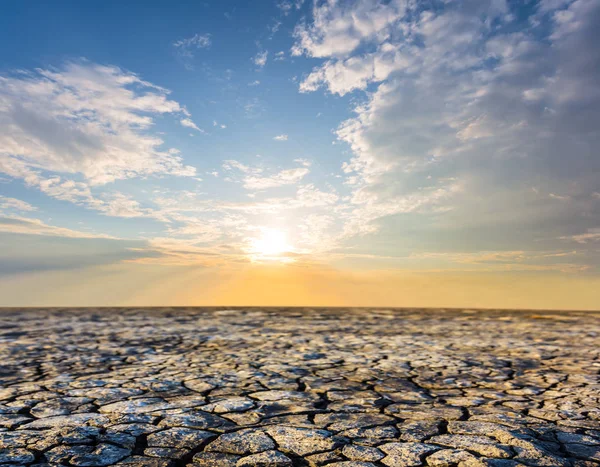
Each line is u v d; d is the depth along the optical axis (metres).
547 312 8.53
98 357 3.06
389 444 1.39
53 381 2.30
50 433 1.48
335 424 1.59
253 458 1.27
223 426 1.57
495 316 7.68
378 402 1.91
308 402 1.90
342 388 2.17
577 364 2.87
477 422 1.62
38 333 4.59
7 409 1.77
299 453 1.31
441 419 1.66
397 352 3.35
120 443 1.39
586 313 8.33
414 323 6.19
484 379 2.40
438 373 2.56
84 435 1.46
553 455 1.30
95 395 2.00
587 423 1.61
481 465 1.22
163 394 2.03
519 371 2.63
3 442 1.39
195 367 2.71
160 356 3.12
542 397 2.02
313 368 2.68
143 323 5.95
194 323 5.99
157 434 1.48
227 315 7.62
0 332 4.68
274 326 5.57
